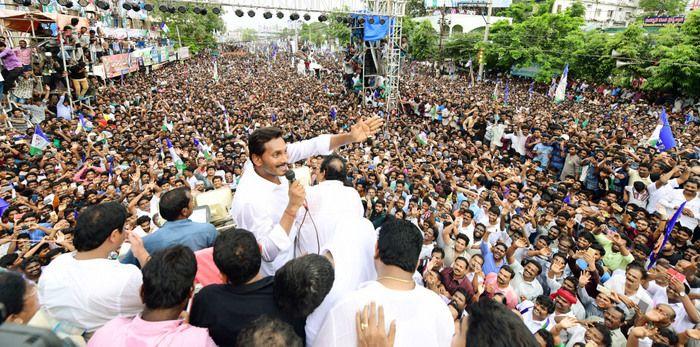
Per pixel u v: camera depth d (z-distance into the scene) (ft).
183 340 5.66
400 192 25.46
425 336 5.58
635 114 67.05
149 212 22.31
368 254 7.04
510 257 18.01
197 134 43.16
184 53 157.07
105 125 47.83
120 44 88.74
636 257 18.44
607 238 19.25
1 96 40.40
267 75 124.98
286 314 6.08
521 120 43.65
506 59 111.34
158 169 29.94
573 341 13.20
